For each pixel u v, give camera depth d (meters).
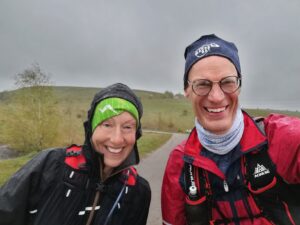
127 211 0.68
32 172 0.63
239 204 0.61
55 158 0.65
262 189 0.59
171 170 0.69
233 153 0.62
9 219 0.61
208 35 0.64
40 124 4.81
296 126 0.58
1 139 5.20
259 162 0.59
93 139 0.64
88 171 0.64
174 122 15.08
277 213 0.59
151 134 8.54
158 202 1.84
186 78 0.66
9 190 0.62
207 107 0.61
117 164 0.64
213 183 0.63
